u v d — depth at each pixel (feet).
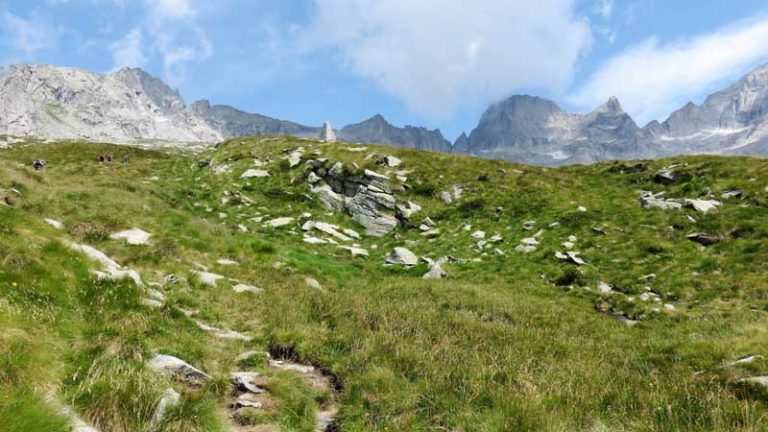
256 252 86.07
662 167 161.27
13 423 19.11
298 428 28.55
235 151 202.80
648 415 28.27
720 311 70.08
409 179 161.07
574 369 40.60
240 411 29.01
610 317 72.69
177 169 201.26
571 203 132.46
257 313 50.80
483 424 27.27
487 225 127.03
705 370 42.11
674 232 105.50
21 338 25.90
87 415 23.21
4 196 70.03
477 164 172.55
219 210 139.74
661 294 80.38
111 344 30.73
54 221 63.57
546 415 27.94
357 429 27.96
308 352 41.11
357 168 159.74
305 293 63.10
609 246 103.24
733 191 124.77
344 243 124.36
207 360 35.55
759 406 29.17
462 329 53.88
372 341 42.52
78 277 40.32
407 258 107.55
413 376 35.14
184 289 52.75
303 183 161.48
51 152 259.19
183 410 25.55
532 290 86.48
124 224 73.15
